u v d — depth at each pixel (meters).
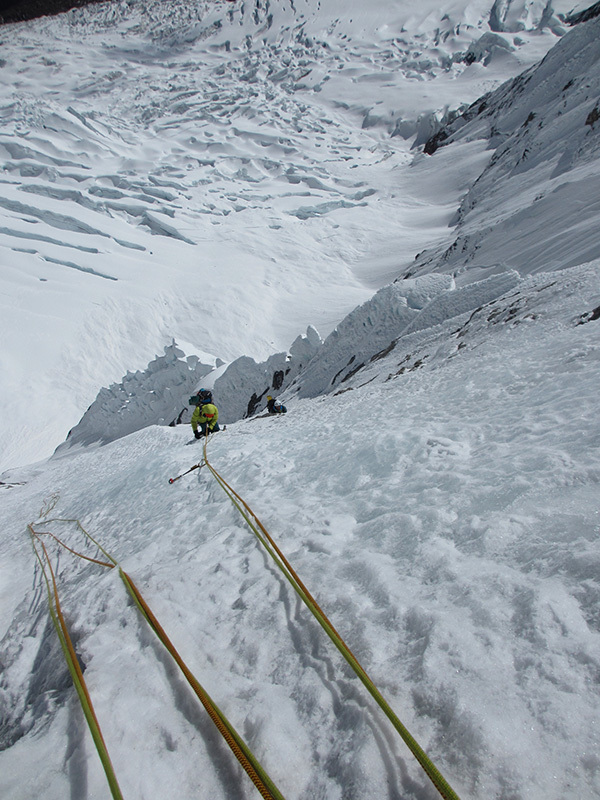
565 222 22.59
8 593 5.53
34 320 67.44
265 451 7.00
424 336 15.22
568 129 45.75
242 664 2.48
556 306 9.23
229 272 84.56
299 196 121.25
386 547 3.02
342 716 2.01
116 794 1.79
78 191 97.00
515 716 1.72
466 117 142.12
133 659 2.72
